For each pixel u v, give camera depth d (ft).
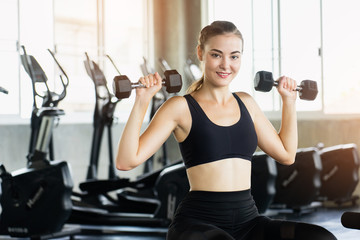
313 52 26.04
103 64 25.54
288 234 5.97
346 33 25.77
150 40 26.61
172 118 6.23
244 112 6.40
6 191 15.61
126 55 26.27
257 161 17.75
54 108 15.48
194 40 26.07
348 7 25.72
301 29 26.14
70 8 24.58
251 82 26.86
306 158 20.89
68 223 18.94
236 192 6.20
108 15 25.79
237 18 27.07
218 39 6.20
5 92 14.88
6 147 21.18
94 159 19.83
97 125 19.72
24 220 15.46
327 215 20.95
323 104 25.95
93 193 18.94
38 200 15.33
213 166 6.16
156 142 6.21
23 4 22.52
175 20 26.03
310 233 5.87
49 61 23.31
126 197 20.31
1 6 21.95
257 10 26.71
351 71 25.85
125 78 6.07
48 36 23.30
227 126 6.23
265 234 6.12
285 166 21.11
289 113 6.93
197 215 6.12
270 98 26.40
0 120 21.65
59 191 15.24
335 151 23.52
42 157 15.53
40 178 15.30
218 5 27.07
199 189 6.21
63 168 15.33
